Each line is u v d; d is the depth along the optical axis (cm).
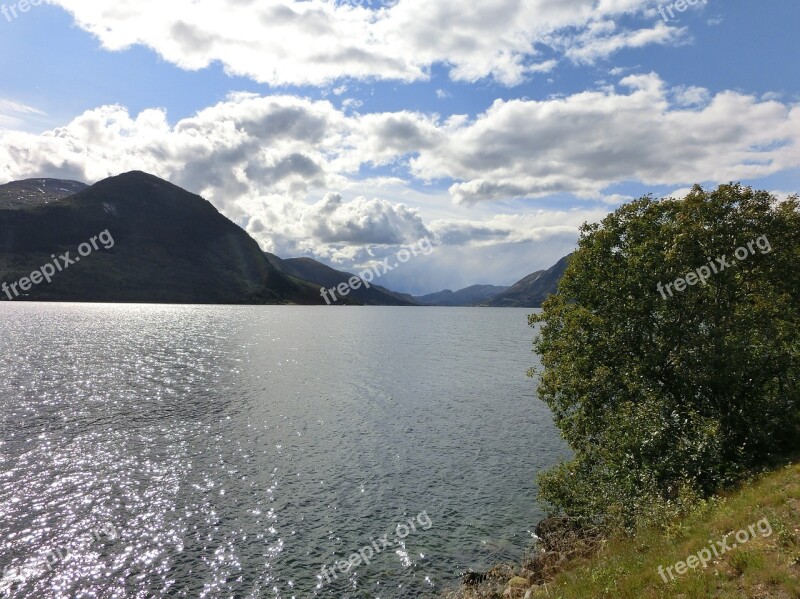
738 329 2695
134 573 2406
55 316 19362
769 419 2653
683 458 2298
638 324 3034
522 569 2430
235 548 2672
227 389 6700
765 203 2756
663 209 3108
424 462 4006
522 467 3922
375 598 2292
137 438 4359
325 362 9712
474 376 8231
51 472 3509
